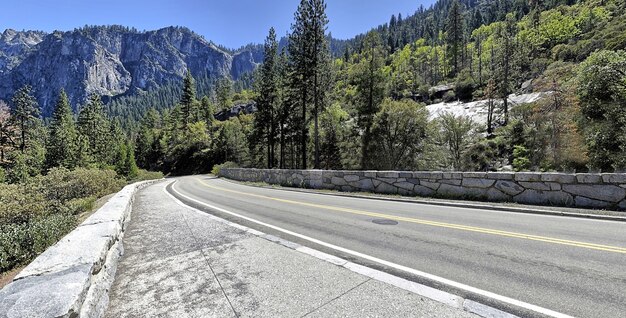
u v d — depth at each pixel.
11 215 10.70
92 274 2.57
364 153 28.34
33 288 2.08
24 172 33.50
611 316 2.52
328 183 13.64
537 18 76.88
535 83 31.31
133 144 91.25
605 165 19.45
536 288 3.06
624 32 41.88
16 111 43.19
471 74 65.12
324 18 25.28
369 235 5.26
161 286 3.24
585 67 21.03
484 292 2.99
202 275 3.52
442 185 9.52
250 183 19.94
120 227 4.66
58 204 11.84
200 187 19.14
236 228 5.94
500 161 30.73
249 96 109.81
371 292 3.01
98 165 43.06
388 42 120.44
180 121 81.31
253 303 2.81
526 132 28.59
